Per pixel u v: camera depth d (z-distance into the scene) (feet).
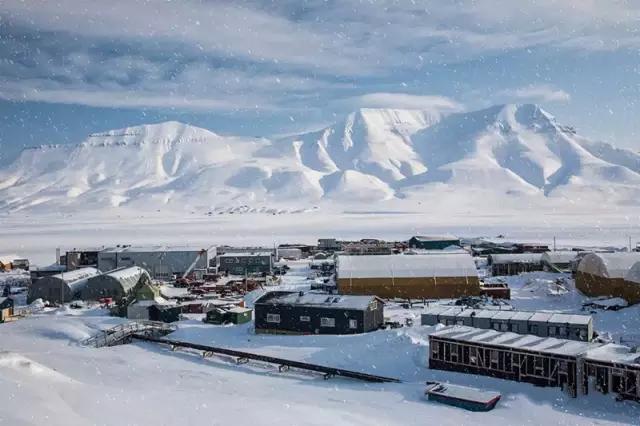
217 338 162.81
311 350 144.05
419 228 654.53
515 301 207.51
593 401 104.17
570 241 452.76
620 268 194.90
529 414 98.53
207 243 493.77
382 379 120.37
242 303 201.26
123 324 174.40
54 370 117.80
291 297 173.06
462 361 122.42
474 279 217.36
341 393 111.45
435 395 106.01
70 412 83.46
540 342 119.75
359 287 217.36
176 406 93.15
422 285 217.36
